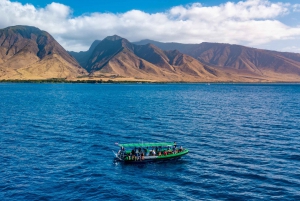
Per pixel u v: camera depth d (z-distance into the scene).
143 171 49.34
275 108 138.00
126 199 39.06
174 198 39.34
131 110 126.31
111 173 48.19
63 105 146.25
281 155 57.69
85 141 68.81
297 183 43.78
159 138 72.38
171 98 196.62
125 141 69.12
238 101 177.38
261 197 39.50
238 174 47.62
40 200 38.41
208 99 190.62
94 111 122.38
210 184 43.81
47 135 75.00
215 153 59.47
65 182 44.16
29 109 127.56
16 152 58.91
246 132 79.94
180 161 54.50
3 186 42.19
